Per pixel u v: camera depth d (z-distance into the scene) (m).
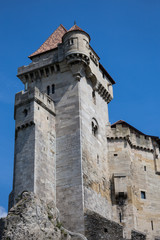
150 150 69.06
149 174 67.06
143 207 63.66
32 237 45.62
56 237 47.78
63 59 60.56
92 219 50.53
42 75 62.50
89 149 57.59
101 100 66.25
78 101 58.09
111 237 50.59
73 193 52.84
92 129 60.91
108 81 69.12
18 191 50.75
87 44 60.78
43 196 51.28
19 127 54.72
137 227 61.00
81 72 60.12
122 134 65.12
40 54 64.69
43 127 55.34
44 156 53.75
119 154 63.94
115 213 60.09
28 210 46.94
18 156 53.03
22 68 63.88
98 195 56.81
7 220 46.59
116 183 61.56
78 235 49.47
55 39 67.38
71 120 57.31
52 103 58.91
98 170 58.97
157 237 60.91
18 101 56.41
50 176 53.72
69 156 55.28
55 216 49.91
